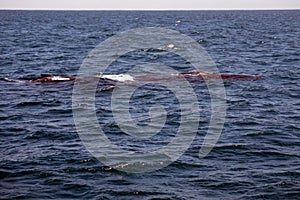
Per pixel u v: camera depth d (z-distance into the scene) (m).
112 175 11.20
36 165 11.74
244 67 29.47
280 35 63.22
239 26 91.38
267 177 11.08
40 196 10.05
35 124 15.65
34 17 165.00
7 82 23.34
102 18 154.38
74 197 10.03
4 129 15.04
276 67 29.50
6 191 10.27
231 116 16.73
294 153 12.80
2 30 74.62
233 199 9.95
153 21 118.94
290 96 20.45
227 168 11.68
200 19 139.12
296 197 10.06
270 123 15.81
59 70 28.19
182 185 10.65
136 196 10.09
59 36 61.53
